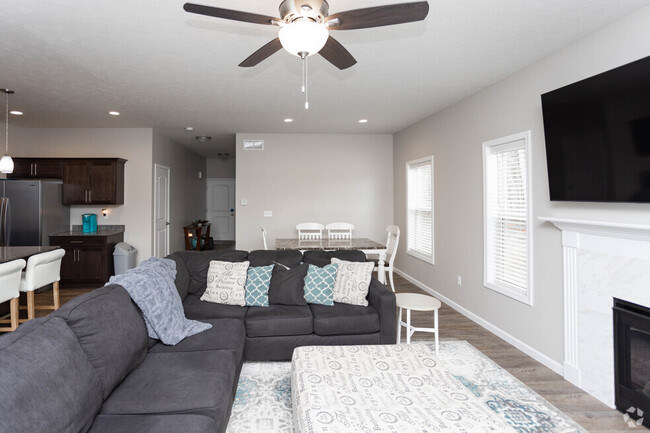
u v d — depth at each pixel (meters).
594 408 2.27
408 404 1.59
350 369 1.94
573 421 2.11
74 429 1.27
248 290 3.09
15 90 3.86
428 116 5.07
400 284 5.58
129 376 1.80
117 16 2.34
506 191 3.40
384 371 1.92
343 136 6.47
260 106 4.54
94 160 5.43
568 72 2.67
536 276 2.96
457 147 4.29
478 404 1.60
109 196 5.45
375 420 1.46
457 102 4.29
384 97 4.14
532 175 3.01
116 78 3.50
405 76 3.43
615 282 2.25
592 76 2.31
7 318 3.81
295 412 1.76
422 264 5.32
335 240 5.21
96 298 1.79
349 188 6.48
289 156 6.39
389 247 4.97
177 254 3.39
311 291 3.14
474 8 2.22
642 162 2.02
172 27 2.49
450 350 3.11
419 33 2.56
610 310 2.29
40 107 4.52
